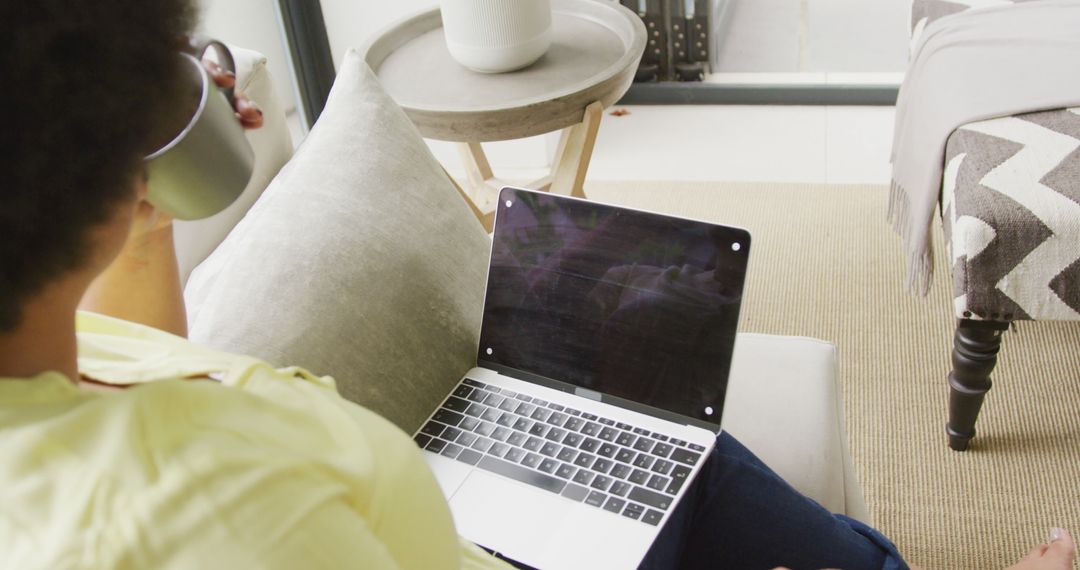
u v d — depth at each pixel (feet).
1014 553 4.86
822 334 6.46
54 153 1.14
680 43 9.75
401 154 3.37
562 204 3.22
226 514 1.17
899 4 9.78
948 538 4.97
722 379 3.03
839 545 3.03
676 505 2.81
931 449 5.48
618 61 5.44
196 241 3.70
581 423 3.08
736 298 3.01
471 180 6.92
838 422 3.69
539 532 2.75
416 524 1.51
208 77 1.58
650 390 3.10
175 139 1.43
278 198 3.16
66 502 1.14
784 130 9.23
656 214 3.10
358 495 1.37
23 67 1.09
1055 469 5.25
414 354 3.11
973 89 5.53
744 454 3.21
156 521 1.14
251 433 1.31
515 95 5.32
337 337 2.90
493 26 5.36
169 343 1.86
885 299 6.73
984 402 5.73
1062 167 4.75
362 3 8.32
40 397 1.23
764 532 3.01
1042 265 4.58
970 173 4.91
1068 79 5.36
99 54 1.16
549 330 3.23
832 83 9.64
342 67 3.59
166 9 1.26
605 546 2.70
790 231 7.61
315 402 1.49
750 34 9.92
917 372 6.05
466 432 3.07
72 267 1.22
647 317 3.12
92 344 1.77
